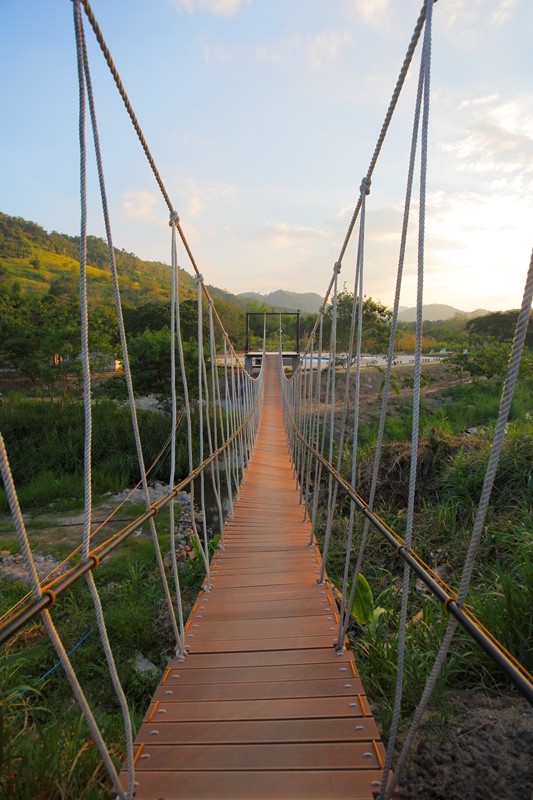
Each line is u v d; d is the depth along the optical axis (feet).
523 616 8.80
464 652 8.93
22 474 32.71
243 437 26.66
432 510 18.38
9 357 44.21
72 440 34.47
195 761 5.75
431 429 24.08
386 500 21.36
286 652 8.36
